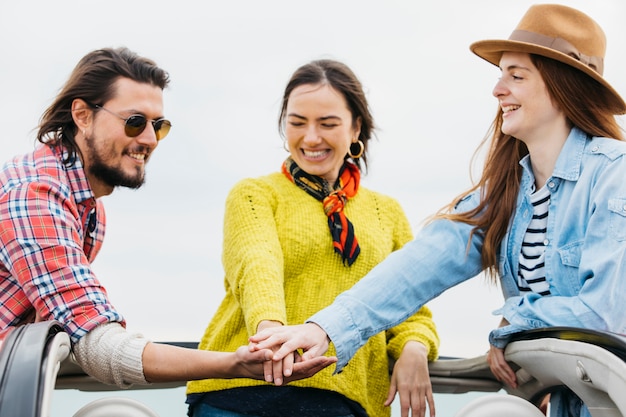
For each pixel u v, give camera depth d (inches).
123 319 80.2
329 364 78.6
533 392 88.1
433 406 88.4
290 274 89.7
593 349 70.2
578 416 82.4
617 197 77.9
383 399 91.4
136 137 89.4
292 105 91.7
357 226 92.4
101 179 90.3
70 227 81.2
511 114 86.4
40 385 59.2
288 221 90.7
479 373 92.3
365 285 85.6
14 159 85.3
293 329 79.8
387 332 95.8
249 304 82.4
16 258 78.7
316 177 92.7
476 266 91.1
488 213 89.7
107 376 77.2
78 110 88.6
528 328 82.7
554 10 86.5
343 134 91.9
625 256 74.9
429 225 91.9
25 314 82.1
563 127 85.8
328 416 85.5
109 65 89.5
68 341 68.1
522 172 89.0
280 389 85.0
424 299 88.3
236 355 76.3
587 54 85.7
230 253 89.1
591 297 77.4
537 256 86.4
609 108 85.3
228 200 92.4
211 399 86.6
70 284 78.4
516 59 85.7
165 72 93.4
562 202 84.0
